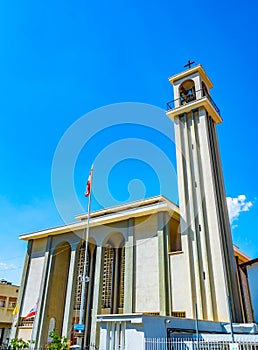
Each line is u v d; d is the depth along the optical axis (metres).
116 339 11.68
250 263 20.38
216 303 17.12
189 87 26.34
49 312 23.25
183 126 23.69
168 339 11.77
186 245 19.19
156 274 19.19
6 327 35.25
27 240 27.55
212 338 13.11
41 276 24.75
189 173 21.73
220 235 19.02
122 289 23.70
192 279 18.20
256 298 19.44
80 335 17.06
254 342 12.20
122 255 25.08
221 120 24.97
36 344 21.48
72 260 23.44
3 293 36.12
